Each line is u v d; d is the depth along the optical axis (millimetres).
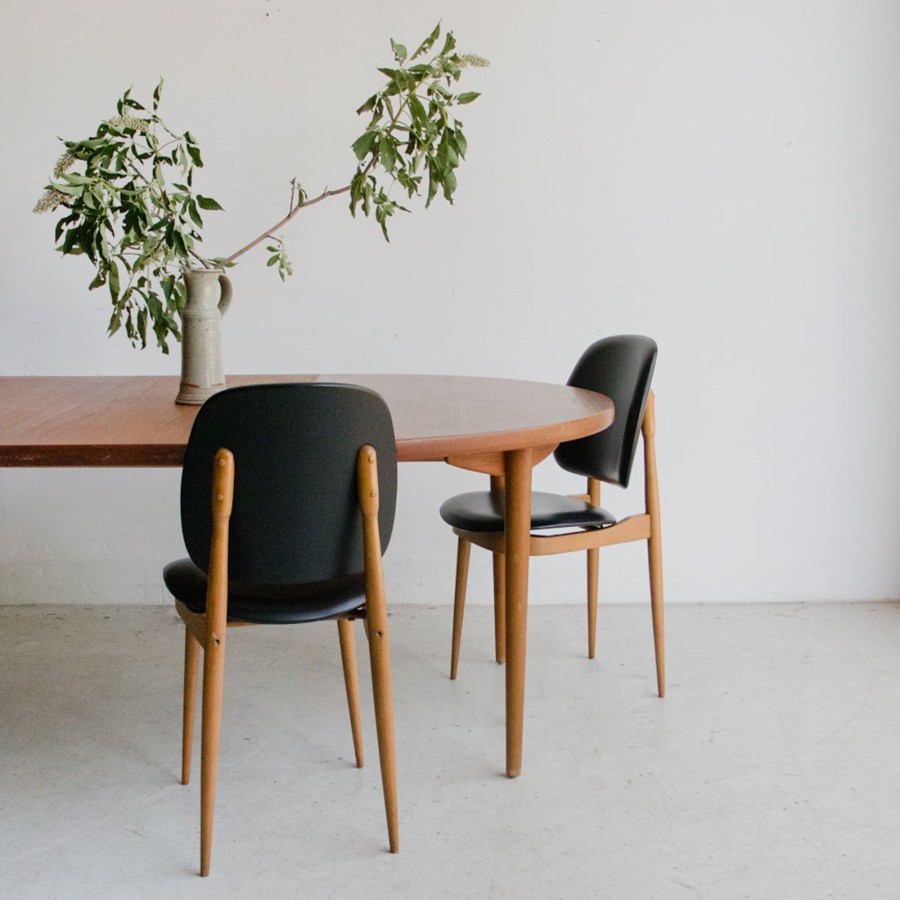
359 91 2664
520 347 2781
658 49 2654
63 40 2641
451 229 2723
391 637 2590
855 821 1638
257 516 1377
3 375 2771
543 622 2705
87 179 1499
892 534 2854
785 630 2631
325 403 1326
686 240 2730
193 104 2672
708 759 1871
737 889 1447
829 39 2643
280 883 1471
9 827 1634
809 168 2695
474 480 2826
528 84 2664
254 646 2523
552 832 1611
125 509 2824
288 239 2729
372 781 1795
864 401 2791
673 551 2871
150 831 1621
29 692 2213
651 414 2107
